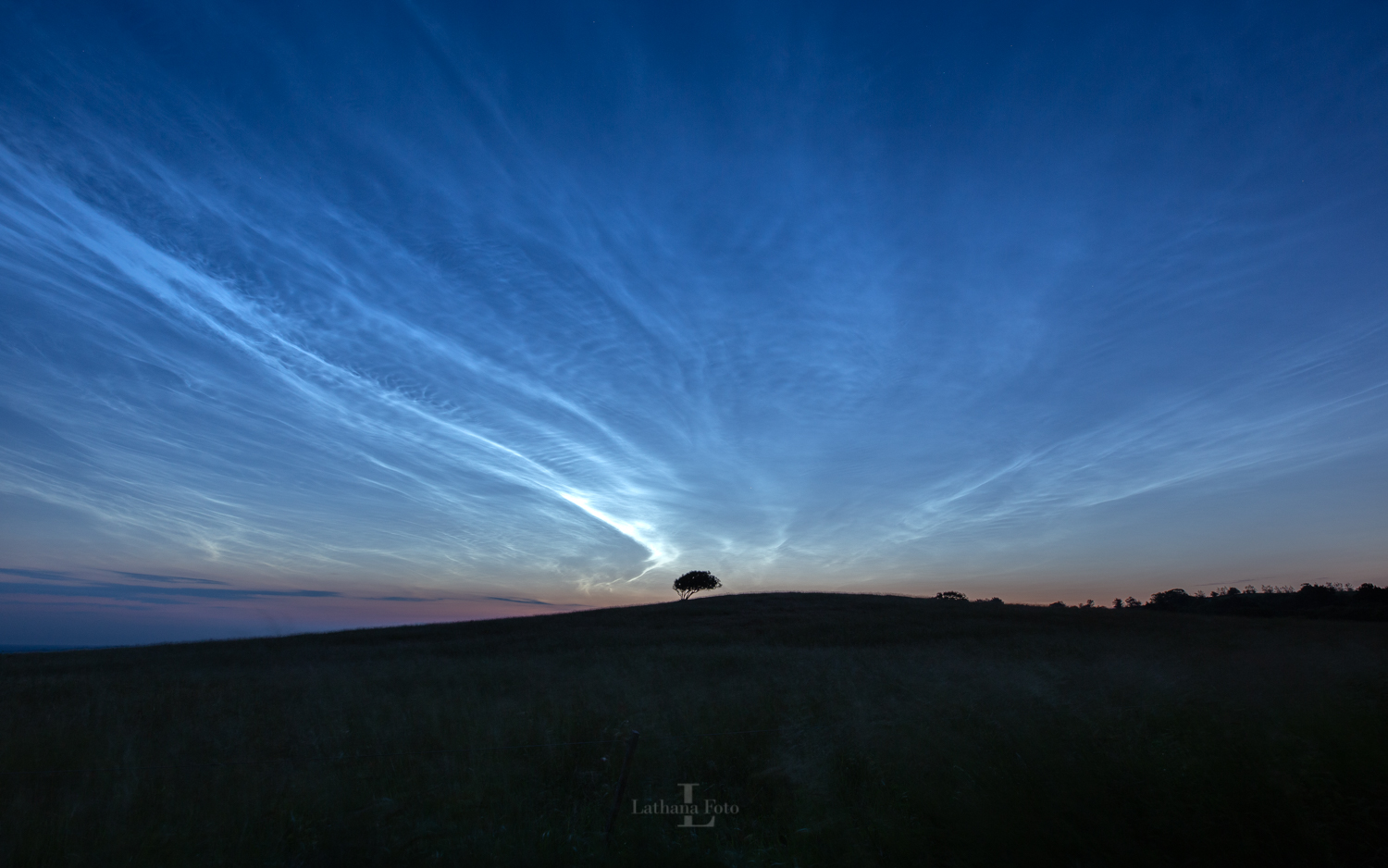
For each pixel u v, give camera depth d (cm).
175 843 596
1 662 2900
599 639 3706
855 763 721
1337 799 552
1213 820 532
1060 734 694
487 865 547
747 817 670
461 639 3966
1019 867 506
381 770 817
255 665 2477
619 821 646
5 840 617
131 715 1287
